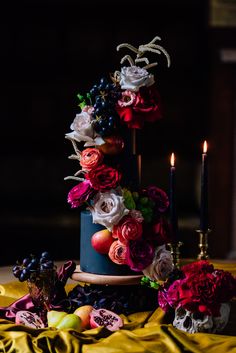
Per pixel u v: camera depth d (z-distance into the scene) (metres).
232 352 1.77
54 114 6.18
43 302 2.10
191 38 6.11
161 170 6.19
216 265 2.74
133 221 2.05
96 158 2.07
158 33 6.12
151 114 2.15
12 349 1.80
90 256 2.17
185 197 6.18
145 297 2.17
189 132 6.21
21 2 6.04
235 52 5.61
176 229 2.20
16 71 6.08
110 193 2.06
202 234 2.23
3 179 6.17
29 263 2.09
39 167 6.20
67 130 6.18
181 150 6.21
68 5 6.06
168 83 6.16
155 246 2.10
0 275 2.71
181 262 2.77
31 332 1.89
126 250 2.07
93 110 2.12
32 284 2.08
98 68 6.10
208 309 1.90
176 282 1.98
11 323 1.99
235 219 5.78
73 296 2.19
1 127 6.18
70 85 6.14
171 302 1.97
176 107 6.20
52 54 6.12
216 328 1.95
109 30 6.13
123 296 2.15
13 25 6.09
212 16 5.62
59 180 6.20
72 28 6.12
